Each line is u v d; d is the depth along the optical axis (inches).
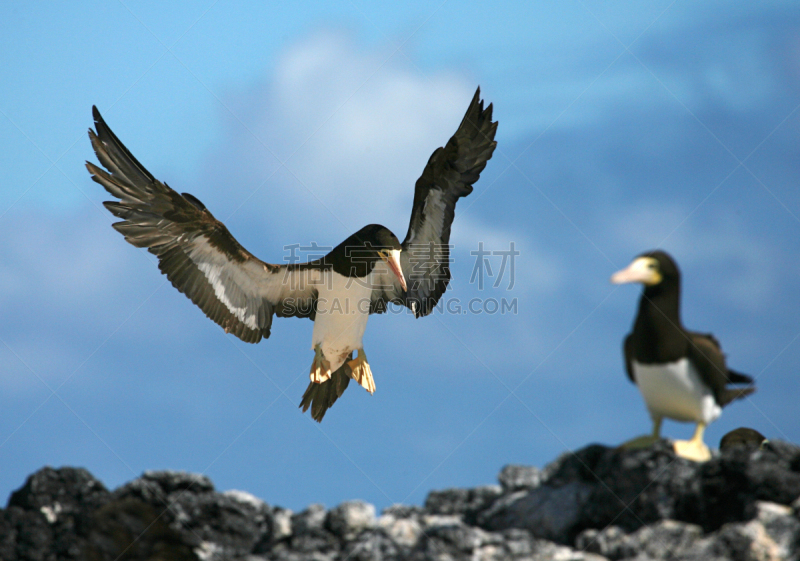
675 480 451.8
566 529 472.7
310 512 512.4
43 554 509.0
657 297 449.1
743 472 444.1
